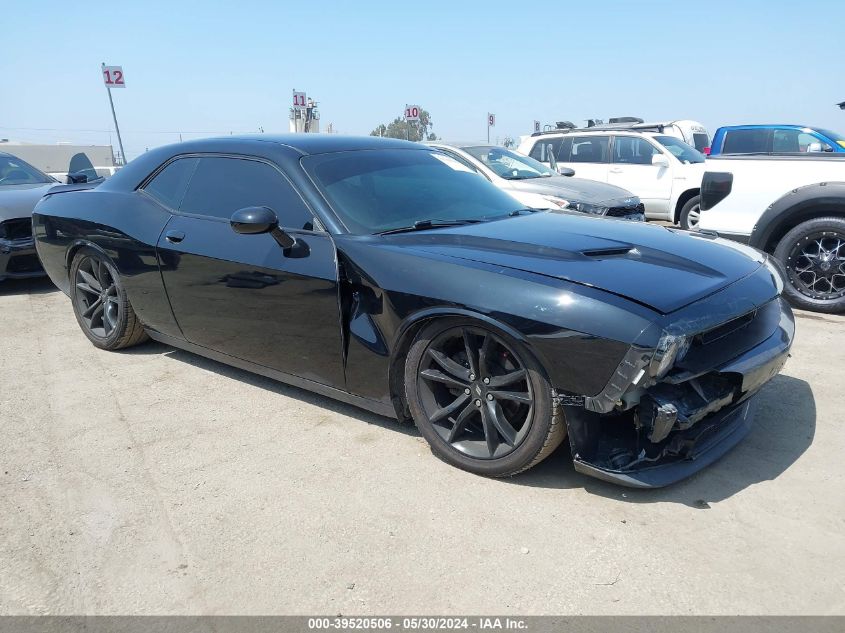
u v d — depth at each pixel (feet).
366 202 10.83
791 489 8.68
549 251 9.16
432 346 9.27
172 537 8.12
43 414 11.83
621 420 8.43
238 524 8.34
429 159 13.16
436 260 9.09
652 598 6.77
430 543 7.81
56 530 8.36
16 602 7.09
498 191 13.20
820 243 16.94
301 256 10.28
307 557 7.65
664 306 7.79
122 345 14.90
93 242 13.92
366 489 9.02
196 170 12.59
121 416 11.68
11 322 18.10
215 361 14.37
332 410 11.68
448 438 9.45
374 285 9.47
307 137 12.60
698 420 8.14
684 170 31.99
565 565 7.32
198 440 10.67
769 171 17.58
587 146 36.04
